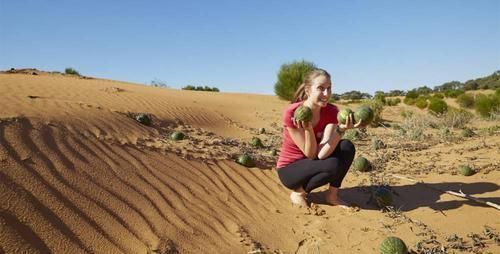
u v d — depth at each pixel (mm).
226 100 19469
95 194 3770
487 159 6738
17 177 3512
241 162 6047
